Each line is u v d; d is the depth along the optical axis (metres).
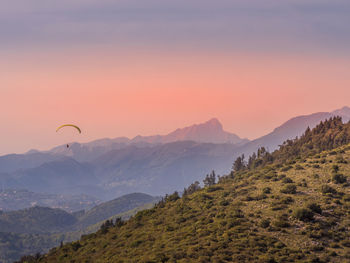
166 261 65.19
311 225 70.75
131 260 72.75
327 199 83.19
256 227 74.25
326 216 74.56
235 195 104.31
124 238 99.88
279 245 64.38
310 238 66.19
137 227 108.75
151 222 107.56
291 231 70.06
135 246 85.94
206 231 77.88
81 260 92.19
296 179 104.75
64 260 102.00
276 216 77.12
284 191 93.62
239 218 80.94
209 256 63.28
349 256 59.47
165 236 85.62
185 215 100.75
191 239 76.06
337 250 61.88
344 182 93.75
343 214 75.00
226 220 81.12
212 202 105.56
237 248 64.81
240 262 58.91
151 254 72.38
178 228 90.50
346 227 69.69
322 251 61.78
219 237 72.06
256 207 87.06
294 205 82.81
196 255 64.31
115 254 85.06
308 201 83.69
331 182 95.25
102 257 87.31
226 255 62.03
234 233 72.12
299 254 60.25
